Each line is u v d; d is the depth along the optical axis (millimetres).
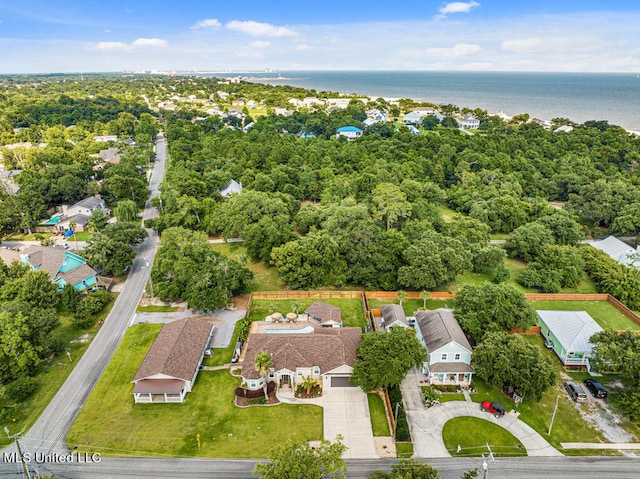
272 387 47406
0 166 133500
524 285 74688
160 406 45375
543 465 39031
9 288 58062
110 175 115188
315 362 48969
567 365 52625
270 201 86062
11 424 42750
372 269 70500
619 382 50250
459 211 107688
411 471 32594
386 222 91250
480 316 55031
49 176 105125
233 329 59531
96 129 185625
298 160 125875
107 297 65812
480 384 49875
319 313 60062
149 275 73562
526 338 58531
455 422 43969
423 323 55156
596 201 100500
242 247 86375
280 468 32156
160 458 39188
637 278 69062
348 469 38250
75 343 56000
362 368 45875
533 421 44219
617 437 42406
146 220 90875
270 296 68188
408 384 49562
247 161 128875
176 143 149750
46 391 47344
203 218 91938
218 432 42094
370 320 60156
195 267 64938
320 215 87188
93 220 90375
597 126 174750
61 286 66000
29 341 48938
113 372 50562
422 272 66125
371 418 44312
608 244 84812
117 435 41594
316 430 42500
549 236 82875
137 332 58406
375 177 111812
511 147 142625
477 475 35750
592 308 67000
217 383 49062
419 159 127938
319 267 69938
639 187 105000
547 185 115875
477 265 77500
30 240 88688
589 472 38375
